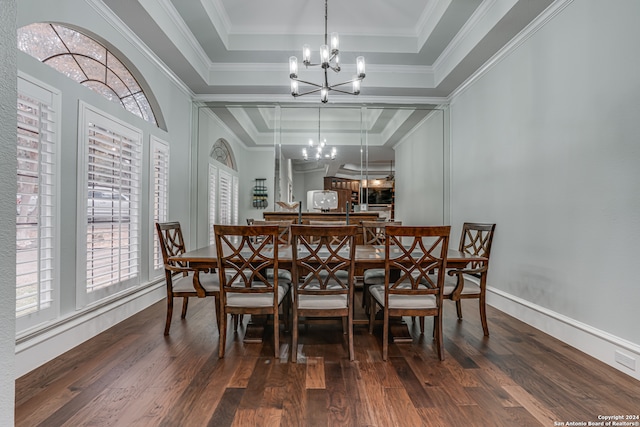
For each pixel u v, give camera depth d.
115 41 2.73
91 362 2.05
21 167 1.86
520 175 2.94
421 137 5.01
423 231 2.08
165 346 2.31
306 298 2.15
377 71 4.15
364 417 1.53
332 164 4.98
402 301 2.15
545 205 2.62
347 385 1.81
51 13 2.08
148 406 1.60
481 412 1.57
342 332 2.65
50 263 2.05
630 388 1.78
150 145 3.27
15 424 1.45
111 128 2.64
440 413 1.56
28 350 1.90
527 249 2.83
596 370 1.98
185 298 2.93
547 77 2.60
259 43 3.74
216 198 4.96
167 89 3.67
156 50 3.22
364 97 4.47
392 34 3.73
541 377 1.90
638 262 1.87
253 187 5.25
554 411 1.58
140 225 3.05
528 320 2.79
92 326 2.45
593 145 2.16
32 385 1.77
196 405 1.61
